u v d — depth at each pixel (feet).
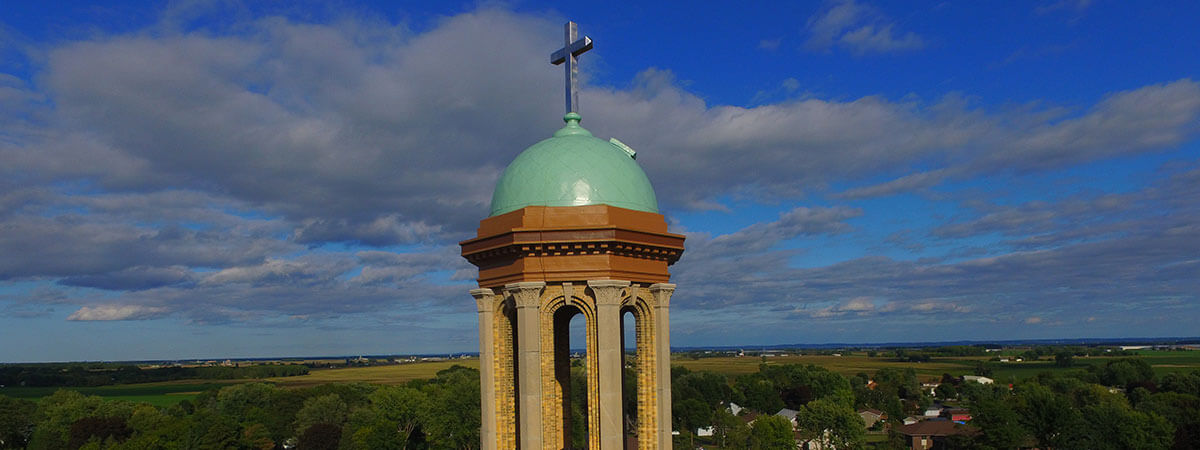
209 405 518.78
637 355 67.56
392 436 415.64
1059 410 343.05
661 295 66.59
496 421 67.31
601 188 64.64
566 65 73.20
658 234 66.03
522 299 63.36
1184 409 374.22
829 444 426.10
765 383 645.92
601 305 62.44
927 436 462.60
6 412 413.39
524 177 65.72
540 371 63.21
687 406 510.99
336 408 451.12
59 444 378.94
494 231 66.08
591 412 63.57
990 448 344.08
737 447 432.25
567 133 70.59
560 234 62.75
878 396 645.51
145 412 405.39
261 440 400.47
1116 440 327.06
